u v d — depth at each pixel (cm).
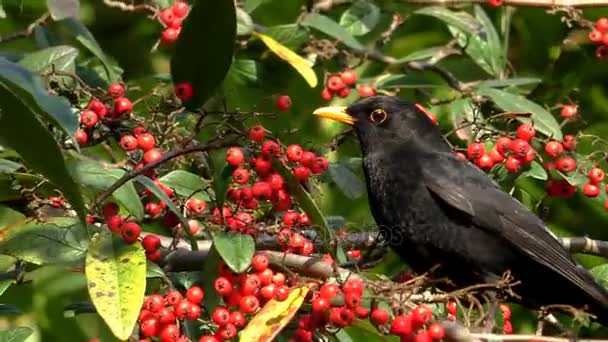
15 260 915
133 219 891
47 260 835
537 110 1153
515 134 1132
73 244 846
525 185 1208
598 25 1212
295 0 1390
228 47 933
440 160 1123
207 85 943
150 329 810
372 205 1144
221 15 921
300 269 878
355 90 1329
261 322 810
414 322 815
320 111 1177
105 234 827
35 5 1266
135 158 970
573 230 1302
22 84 679
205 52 937
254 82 1221
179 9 1085
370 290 826
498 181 1172
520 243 1085
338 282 838
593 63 1352
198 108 948
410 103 1166
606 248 1173
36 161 760
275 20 1398
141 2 1210
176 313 813
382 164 1134
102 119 939
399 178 1117
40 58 991
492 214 1086
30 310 1245
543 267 1091
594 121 1356
